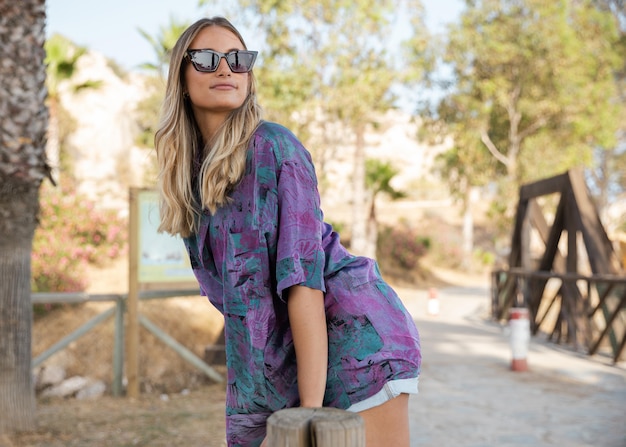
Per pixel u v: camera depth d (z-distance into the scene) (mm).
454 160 33594
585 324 10180
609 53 30531
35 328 10328
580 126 29656
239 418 1799
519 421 5887
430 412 6234
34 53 5547
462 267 34156
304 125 21422
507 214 31578
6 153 5422
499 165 32812
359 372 1711
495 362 9039
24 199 5512
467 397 6871
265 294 1680
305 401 1593
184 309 9969
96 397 7250
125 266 15578
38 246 13375
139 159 33875
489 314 16047
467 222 34656
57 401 7016
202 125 1761
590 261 10367
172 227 1799
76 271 13836
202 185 1669
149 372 8148
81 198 16109
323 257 1657
